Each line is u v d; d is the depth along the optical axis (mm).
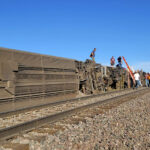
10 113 8352
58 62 14750
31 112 9078
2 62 9945
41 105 10070
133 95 17359
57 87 14133
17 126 5621
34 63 12180
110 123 6762
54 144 4758
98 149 4562
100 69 23062
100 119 7477
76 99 13156
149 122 7035
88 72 19859
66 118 7820
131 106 10531
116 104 11703
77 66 17750
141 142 5035
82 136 5367
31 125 6156
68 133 5613
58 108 10336
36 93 12008
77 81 17078
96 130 5957
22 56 11336
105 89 23219
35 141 4973
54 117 7266
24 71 11266
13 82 10398
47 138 5227
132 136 5434
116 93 19391
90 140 5051
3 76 9906
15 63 10570
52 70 13828
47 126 6574
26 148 4520
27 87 11297
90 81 19859
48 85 13125
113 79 26594
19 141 5004
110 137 5328
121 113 8617
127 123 6785
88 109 9914
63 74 15117
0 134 5078
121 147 4688
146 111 9047
